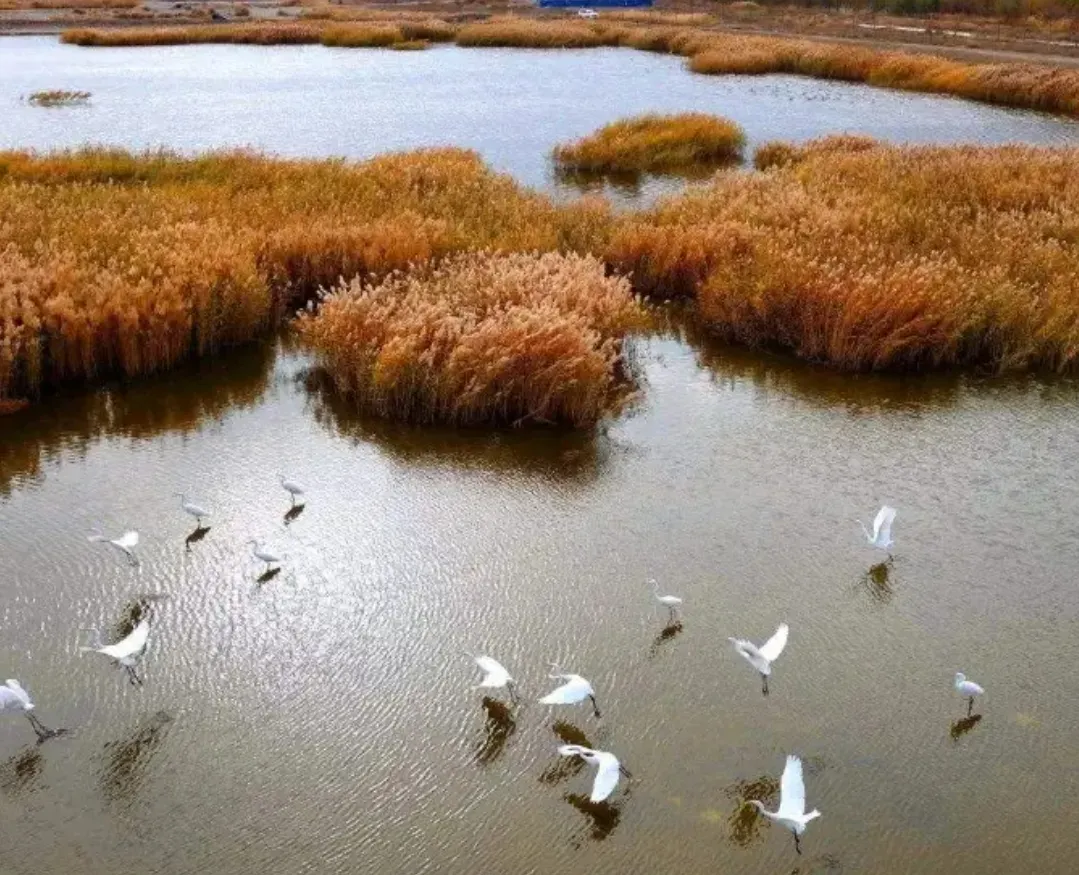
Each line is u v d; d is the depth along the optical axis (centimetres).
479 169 2503
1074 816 761
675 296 1895
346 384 1445
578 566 1065
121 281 1495
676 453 1306
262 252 1806
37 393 1440
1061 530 1131
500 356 1365
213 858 728
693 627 972
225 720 858
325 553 1087
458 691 891
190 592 1021
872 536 1078
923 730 845
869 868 716
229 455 1302
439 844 741
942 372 1560
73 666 915
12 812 763
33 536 1109
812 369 1580
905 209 2000
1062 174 2272
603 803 772
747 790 783
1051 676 908
